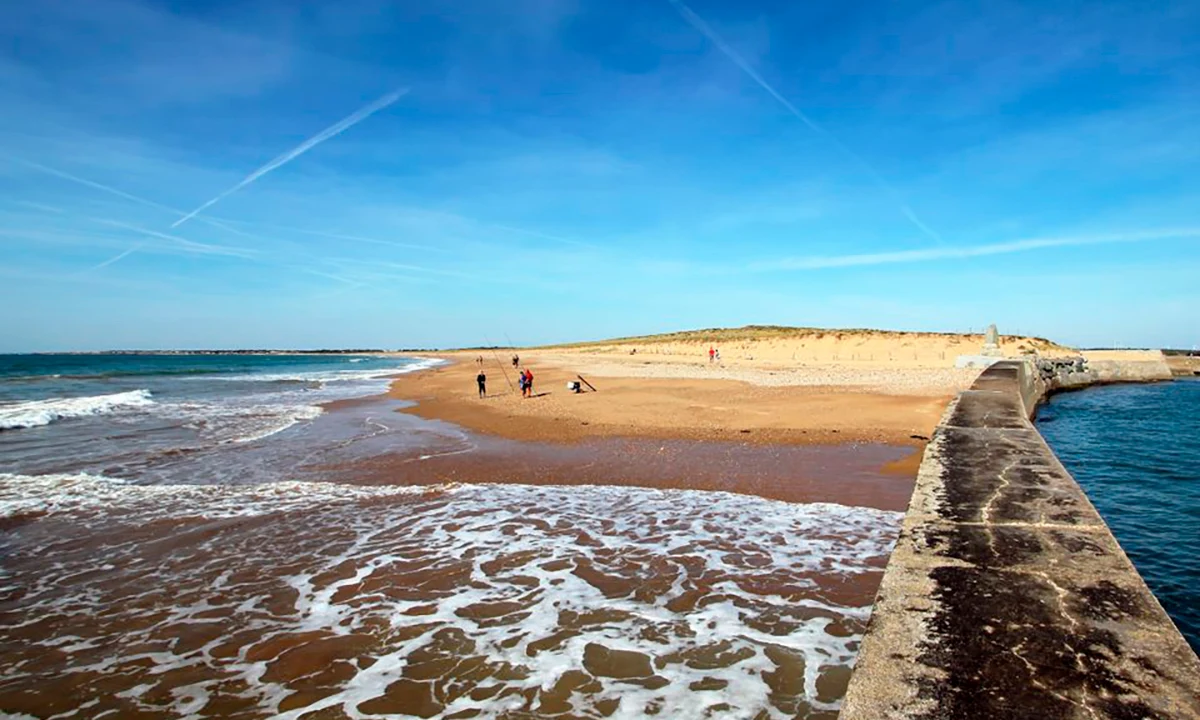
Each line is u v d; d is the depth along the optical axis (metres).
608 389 28.84
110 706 4.62
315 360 126.19
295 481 11.66
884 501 9.71
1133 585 3.88
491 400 26.25
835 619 5.75
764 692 4.57
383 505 9.91
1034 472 7.14
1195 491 11.36
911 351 59.31
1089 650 3.07
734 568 7.03
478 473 12.18
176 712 4.52
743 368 43.84
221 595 6.55
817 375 34.16
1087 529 5.04
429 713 4.42
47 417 20.86
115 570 7.29
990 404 13.92
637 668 4.95
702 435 15.81
